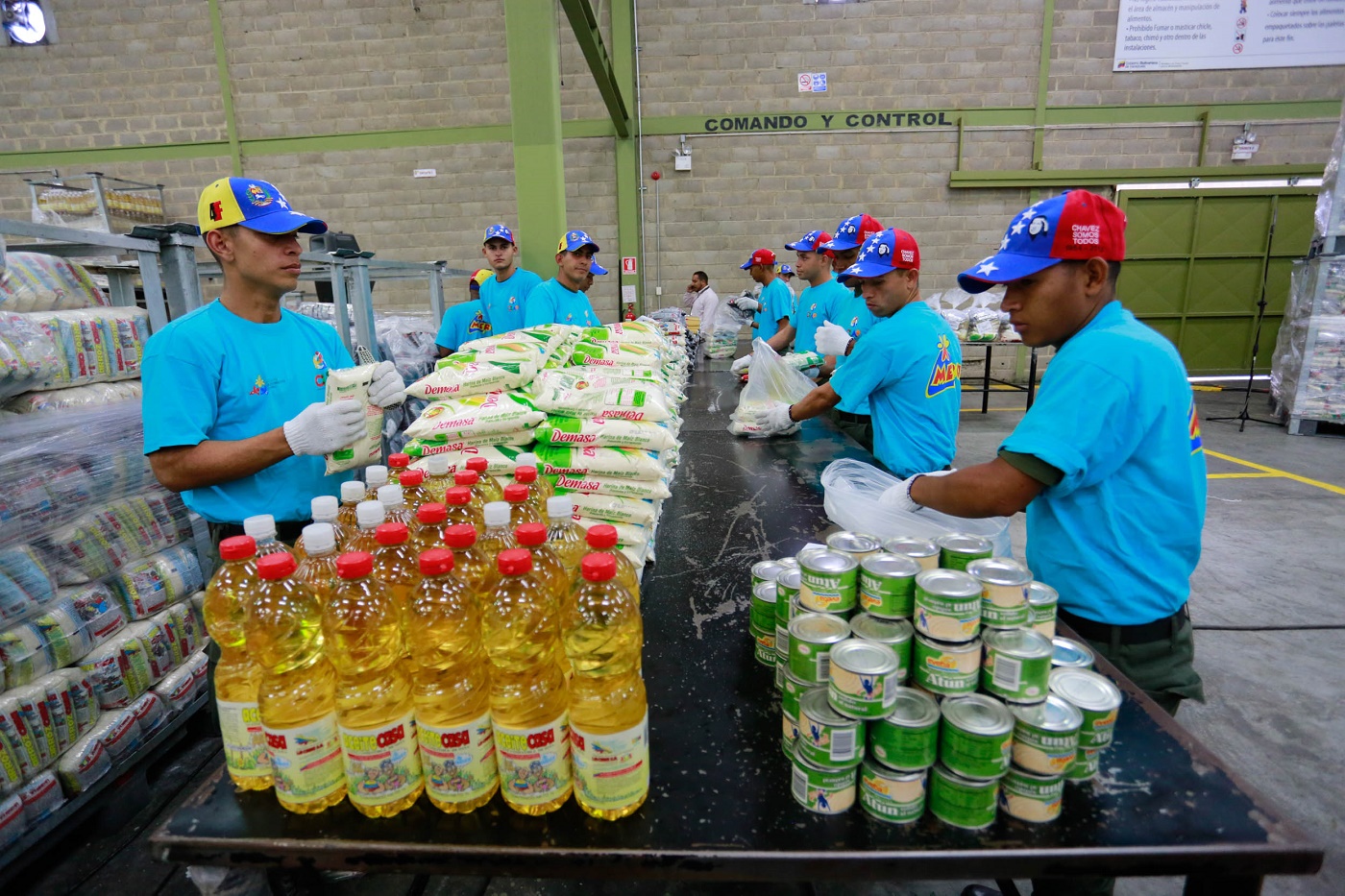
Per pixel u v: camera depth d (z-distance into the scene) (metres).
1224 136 6.98
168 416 1.30
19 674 1.48
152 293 1.92
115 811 1.69
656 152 7.24
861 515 1.38
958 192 7.20
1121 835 0.67
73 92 6.95
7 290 1.66
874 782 0.69
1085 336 1.00
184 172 7.10
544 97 3.69
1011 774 0.69
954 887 1.50
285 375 1.50
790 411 2.39
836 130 7.11
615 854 0.66
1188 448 1.02
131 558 1.78
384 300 7.46
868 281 2.00
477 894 1.48
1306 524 3.42
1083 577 1.07
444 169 7.08
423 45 6.85
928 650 0.72
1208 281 7.37
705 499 1.79
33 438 1.56
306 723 0.70
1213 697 2.10
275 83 6.94
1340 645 2.36
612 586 0.76
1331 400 5.07
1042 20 6.77
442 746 0.69
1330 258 4.97
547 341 1.63
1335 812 1.66
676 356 3.15
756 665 1.00
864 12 6.86
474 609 0.75
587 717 0.69
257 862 0.68
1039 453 0.97
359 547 0.88
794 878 0.66
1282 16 6.67
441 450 1.29
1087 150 7.06
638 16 6.95
